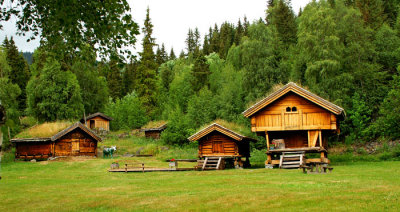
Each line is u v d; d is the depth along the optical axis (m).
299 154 24.09
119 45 10.29
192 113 57.41
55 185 17.81
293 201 10.20
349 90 42.47
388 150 32.94
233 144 26.38
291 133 29.25
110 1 9.49
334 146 40.09
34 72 63.34
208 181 16.39
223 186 14.36
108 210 10.63
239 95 54.47
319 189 12.17
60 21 9.72
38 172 27.58
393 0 59.41
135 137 64.06
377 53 44.03
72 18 9.75
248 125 47.94
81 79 70.94
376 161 29.31
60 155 39.69
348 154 34.75
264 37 54.28
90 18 9.88
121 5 9.73
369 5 55.72
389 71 44.53
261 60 52.41
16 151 40.31
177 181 17.28
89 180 20.19
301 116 24.22
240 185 14.39
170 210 10.02
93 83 73.25
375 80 42.31
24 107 77.94
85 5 9.74
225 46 121.38
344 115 24.75
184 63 118.81
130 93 117.81
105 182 18.67
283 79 50.94
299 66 49.66
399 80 36.53
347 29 46.53
